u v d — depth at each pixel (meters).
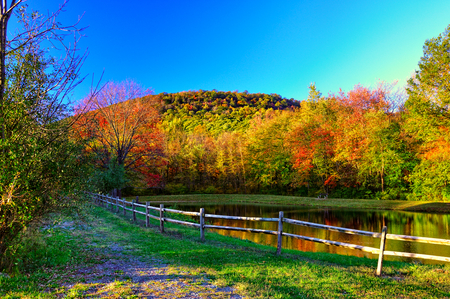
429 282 5.31
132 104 27.52
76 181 5.64
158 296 4.11
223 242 9.45
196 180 56.44
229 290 4.46
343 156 36.66
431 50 24.31
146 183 35.34
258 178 52.34
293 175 44.50
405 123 33.06
